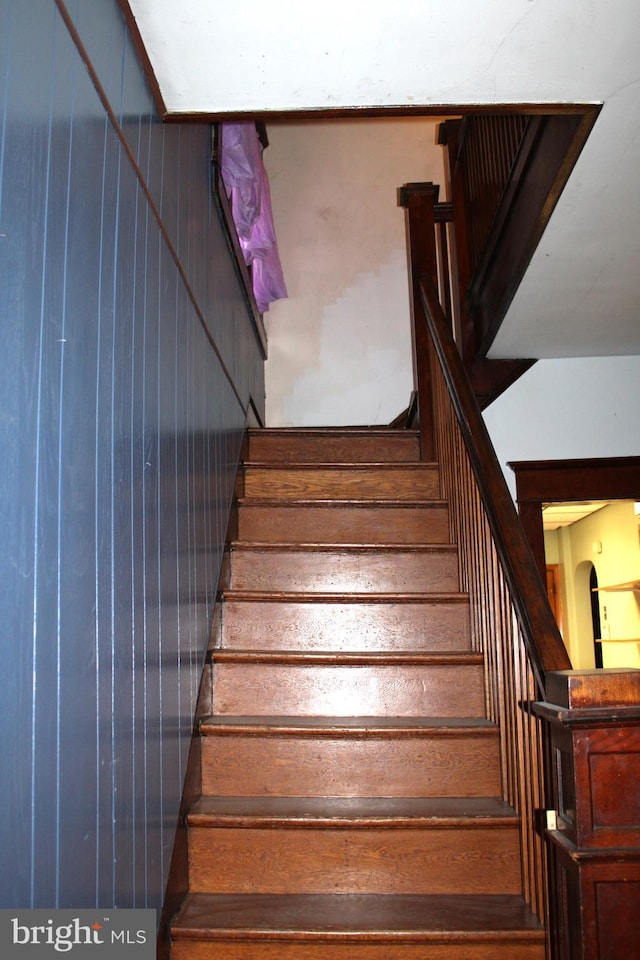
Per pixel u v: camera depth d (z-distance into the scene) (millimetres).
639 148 2098
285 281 5035
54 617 1021
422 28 1577
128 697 1384
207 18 1521
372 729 2145
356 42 1616
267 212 3611
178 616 1877
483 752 2156
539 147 2477
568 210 2422
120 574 1348
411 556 2857
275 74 1704
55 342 1038
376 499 3096
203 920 1753
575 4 1521
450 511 3014
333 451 3676
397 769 2150
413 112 1871
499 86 1795
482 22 1574
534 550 3672
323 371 4941
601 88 1810
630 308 3180
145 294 1585
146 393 1572
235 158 2859
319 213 5113
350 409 4902
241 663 2389
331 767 2152
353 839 1939
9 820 870
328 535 3098
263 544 2855
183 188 2055
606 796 1400
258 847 1938
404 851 1933
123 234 1419
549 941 1643
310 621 2607
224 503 2781
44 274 1004
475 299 3801
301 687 2383
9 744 873
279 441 3664
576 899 1387
